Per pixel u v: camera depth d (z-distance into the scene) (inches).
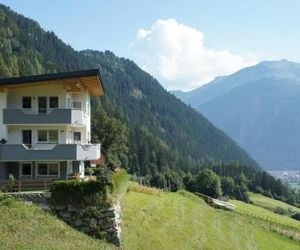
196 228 1973.4
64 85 1743.4
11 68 5949.8
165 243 1533.0
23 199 1291.8
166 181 3757.4
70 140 1875.0
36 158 1675.7
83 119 1795.0
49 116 1717.5
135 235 1455.5
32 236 1148.5
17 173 1716.3
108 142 4424.2
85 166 2230.6
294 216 5182.1
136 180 3467.0
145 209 1830.7
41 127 1764.3
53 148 1680.6
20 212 1239.5
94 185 1305.4
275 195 7381.9
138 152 6486.2
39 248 1088.8
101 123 4431.6
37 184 1459.2
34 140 1765.5
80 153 1720.0
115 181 1432.1
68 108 1749.5
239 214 3024.1
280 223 3366.1
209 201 3112.7
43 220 1242.6
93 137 4276.6
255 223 2847.0
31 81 1704.0
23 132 1768.0
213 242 1865.2
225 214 2792.8
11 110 1711.4
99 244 1245.7
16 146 1672.0
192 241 1728.6
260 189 7322.8
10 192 1369.3
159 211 1942.7
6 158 1667.1
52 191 1294.3
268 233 2650.1
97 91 2123.5
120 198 1540.4
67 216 1288.1
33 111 1771.7
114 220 1306.6
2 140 1691.7
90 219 1289.4
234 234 2237.9
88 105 2110.0
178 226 1838.1
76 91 1919.3
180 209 2262.6
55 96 1779.0
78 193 1294.3
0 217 1193.4
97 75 1749.5
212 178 4252.0
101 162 2309.3
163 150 7288.4
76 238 1224.8
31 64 6948.8
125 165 5246.1
